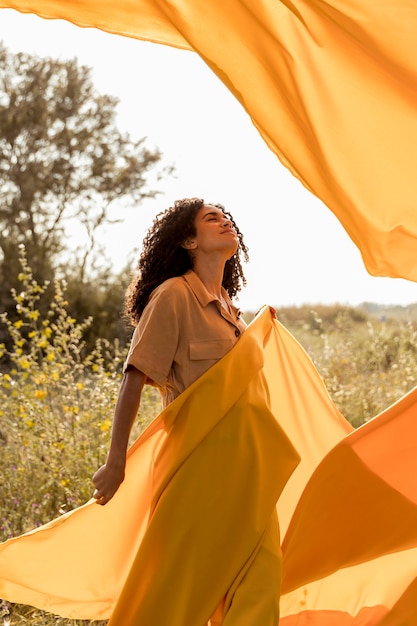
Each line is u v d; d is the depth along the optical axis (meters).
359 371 8.33
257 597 3.09
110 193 18.80
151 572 3.19
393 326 10.38
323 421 3.85
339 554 3.51
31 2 3.08
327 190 2.99
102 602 3.74
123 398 3.30
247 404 3.31
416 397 3.27
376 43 2.87
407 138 2.94
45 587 3.72
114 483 3.29
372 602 3.68
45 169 18.44
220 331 3.37
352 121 2.95
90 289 14.49
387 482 3.43
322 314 14.27
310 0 2.85
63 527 3.61
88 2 3.06
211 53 2.96
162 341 3.29
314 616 3.74
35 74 19.00
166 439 3.33
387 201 2.99
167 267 3.54
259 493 3.23
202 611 3.14
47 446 5.86
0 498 5.40
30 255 15.04
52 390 6.77
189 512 3.18
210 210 3.54
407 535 3.45
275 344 3.85
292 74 2.92
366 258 3.04
